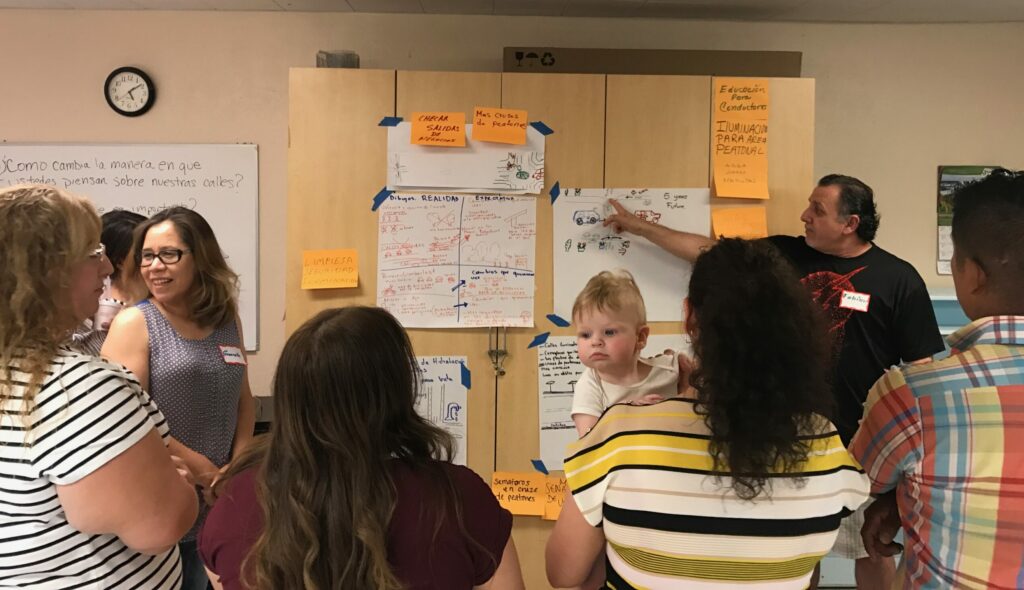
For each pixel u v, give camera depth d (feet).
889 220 9.70
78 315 3.20
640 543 2.90
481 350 7.72
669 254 7.78
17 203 2.95
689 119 7.75
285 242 9.38
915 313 6.72
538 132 7.68
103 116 9.20
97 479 2.95
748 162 7.77
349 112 7.54
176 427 5.24
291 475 2.69
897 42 9.51
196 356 5.39
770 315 2.87
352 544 2.59
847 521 6.63
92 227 3.22
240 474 2.99
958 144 9.64
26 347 2.96
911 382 3.26
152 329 5.25
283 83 9.25
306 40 9.21
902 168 9.66
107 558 3.27
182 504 3.36
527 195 7.72
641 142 7.75
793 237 7.42
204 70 9.20
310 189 7.55
